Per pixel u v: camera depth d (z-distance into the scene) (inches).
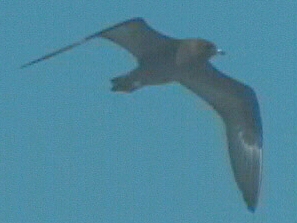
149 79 899.4
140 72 895.7
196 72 936.9
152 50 893.2
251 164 985.5
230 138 988.6
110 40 885.2
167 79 910.4
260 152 982.4
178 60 904.9
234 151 991.0
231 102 972.6
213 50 908.6
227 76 948.0
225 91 966.4
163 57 895.7
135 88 898.7
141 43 891.4
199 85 959.6
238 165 991.6
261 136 981.8
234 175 994.7
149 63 892.6
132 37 889.5
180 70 916.0
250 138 984.9
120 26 872.3
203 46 903.1
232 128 984.9
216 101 973.2
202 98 970.1
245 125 981.2
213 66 934.4
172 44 897.5
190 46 903.1
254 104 969.5
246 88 963.3
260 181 982.4
